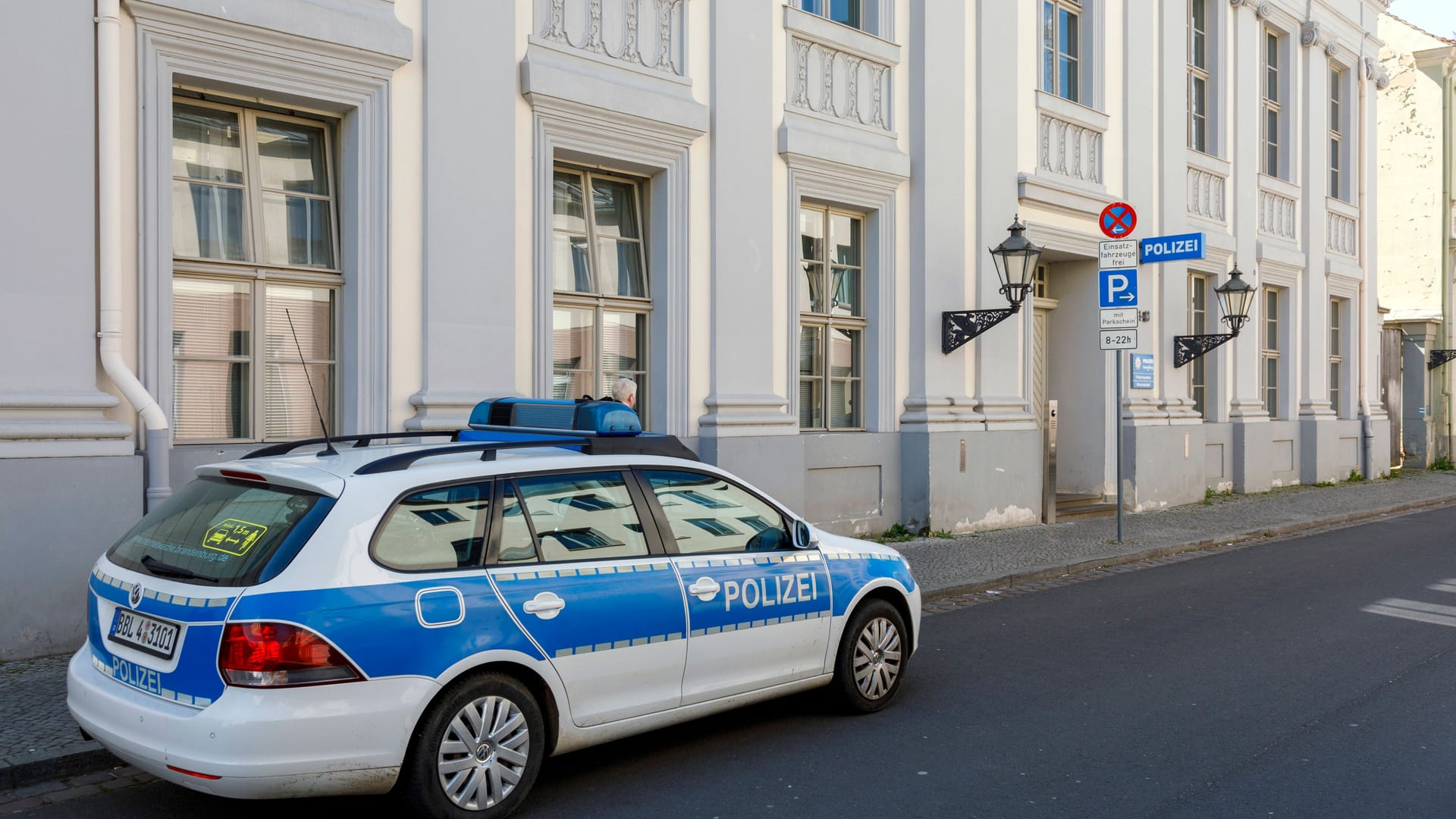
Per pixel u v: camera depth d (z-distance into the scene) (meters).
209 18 7.07
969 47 13.01
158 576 4.06
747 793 4.65
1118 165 15.47
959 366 12.86
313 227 8.05
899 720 5.71
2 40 6.29
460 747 4.11
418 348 8.21
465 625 4.13
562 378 9.55
